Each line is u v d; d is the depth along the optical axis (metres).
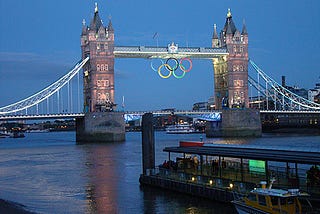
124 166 90.56
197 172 57.47
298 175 47.84
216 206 47.97
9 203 53.66
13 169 92.75
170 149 61.03
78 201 55.53
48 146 182.50
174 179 57.31
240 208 41.25
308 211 38.94
